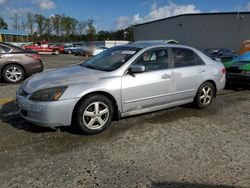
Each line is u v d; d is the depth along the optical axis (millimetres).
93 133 4418
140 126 4852
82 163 3508
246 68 7914
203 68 5863
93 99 4344
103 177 3197
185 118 5363
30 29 66125
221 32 35906
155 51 5203
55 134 4422
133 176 3225
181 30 40500
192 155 3760
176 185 3047
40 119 4125
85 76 4543
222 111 5938
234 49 34938
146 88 4906
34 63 9516
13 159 3604
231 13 34656
